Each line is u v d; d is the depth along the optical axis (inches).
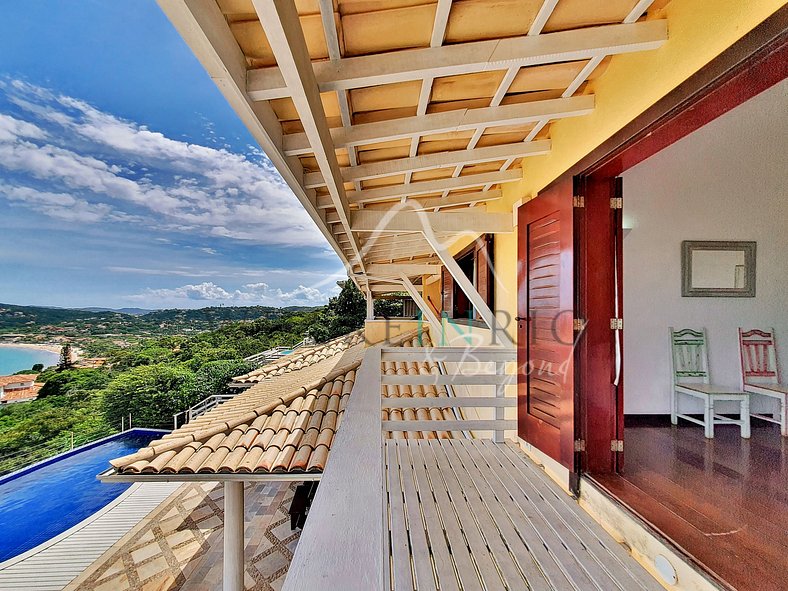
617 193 100.2
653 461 102.6
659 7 67.7
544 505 90.0
